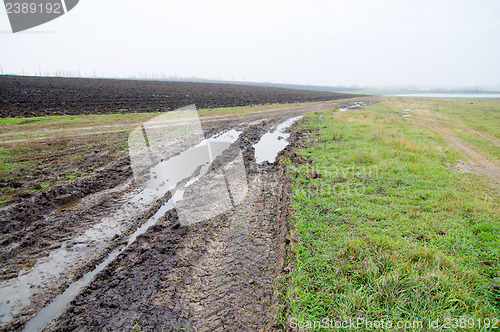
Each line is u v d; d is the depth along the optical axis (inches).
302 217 202.5
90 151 374.6
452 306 122.6
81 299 129.8
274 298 131.1
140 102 924.0
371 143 444.8
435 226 192.5
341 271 143.0
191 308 126.2
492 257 158.9
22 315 120.8
